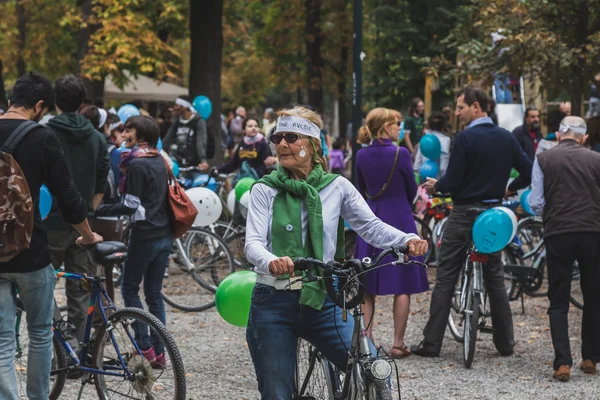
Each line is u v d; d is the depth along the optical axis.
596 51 12.42
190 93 19.53
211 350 8.91
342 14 32.75
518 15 12.75
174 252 11.40
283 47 35.47
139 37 21.97
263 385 4.88
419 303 11.35
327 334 4.89
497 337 8.73
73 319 7.75
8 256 5.44
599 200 7.91
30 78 5.81
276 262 4.55
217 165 19.41
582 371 8.22
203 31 19.34
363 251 8.52
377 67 32.25
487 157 8.47
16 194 5.42
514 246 11.39
